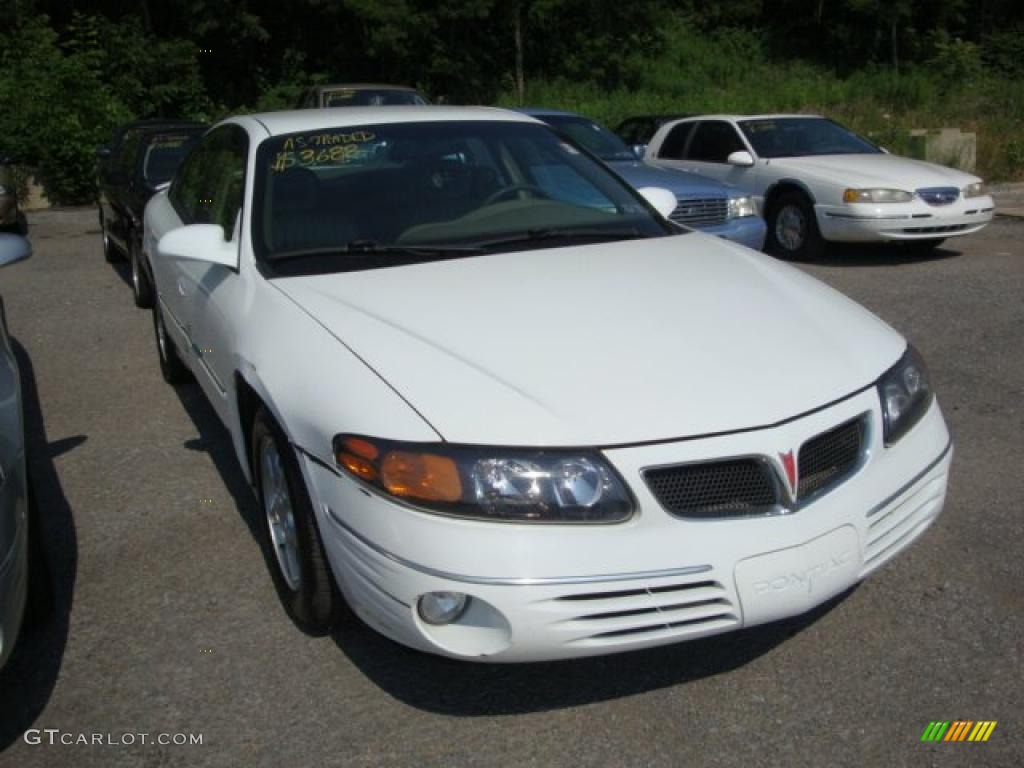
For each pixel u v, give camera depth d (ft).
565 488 8.17
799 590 8.57
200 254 12.19
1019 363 19.36
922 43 106.52
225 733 9.14
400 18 78.59
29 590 10.49
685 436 8.39
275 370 10.01
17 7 64.85
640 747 8.79
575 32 91.09
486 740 8.94
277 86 83.71
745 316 10.19
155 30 78.23
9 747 9.06
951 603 10.80
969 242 34.73
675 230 13.39
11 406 10.06
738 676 9.72
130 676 10.05
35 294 28.63
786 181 32.01
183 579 11.96
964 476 14.11
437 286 10.77
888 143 55.16
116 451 16.25
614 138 33.27
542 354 9.26
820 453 8.90
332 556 9.09
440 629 8.49
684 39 101.45
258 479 11.40
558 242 12.35
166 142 27.58
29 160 48.24
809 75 99.66
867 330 10.46
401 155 13.44
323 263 11.59
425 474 8.27
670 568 8.20
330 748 8.89
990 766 8.38
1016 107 68.74
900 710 9.11
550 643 8.20
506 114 15.21
